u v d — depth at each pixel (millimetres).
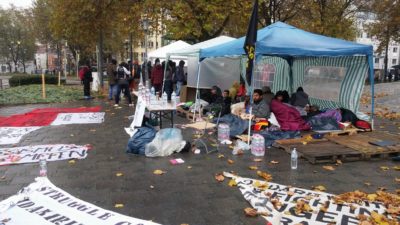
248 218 4371
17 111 13219
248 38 7457
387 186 5543
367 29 36531
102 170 6141
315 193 5152
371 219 4285
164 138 7184
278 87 13047
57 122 10758
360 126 8953
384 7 30906
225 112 10633
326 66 11055
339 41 8797
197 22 18859
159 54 17672
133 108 13914
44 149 7422
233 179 5676
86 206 4648
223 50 9164
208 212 4535
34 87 21266
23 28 58688
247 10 18500
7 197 4914
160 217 4383
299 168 6340
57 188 5242
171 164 6500
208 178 5781
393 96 17609
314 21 24016
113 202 4805
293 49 7887
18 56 62750
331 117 9086
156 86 16188
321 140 7816
